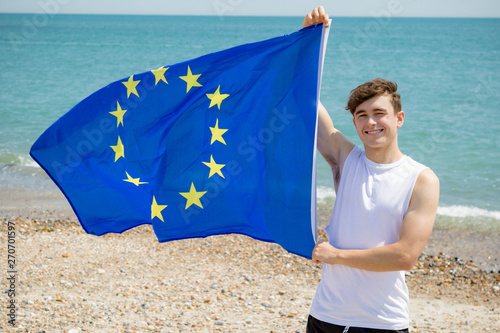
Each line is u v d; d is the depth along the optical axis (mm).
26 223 8766
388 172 2715
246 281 6629
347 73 32250
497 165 13250
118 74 33281
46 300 5555
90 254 7250
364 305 2670
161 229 3432
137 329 4996
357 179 2789
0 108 21016
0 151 14266
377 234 2682
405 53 44719
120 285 6207
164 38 71250
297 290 6410
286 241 3217
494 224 9406
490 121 18406
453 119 18812
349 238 2754
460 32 86750
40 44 56531
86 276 6414
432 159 13938
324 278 2832
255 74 3291
